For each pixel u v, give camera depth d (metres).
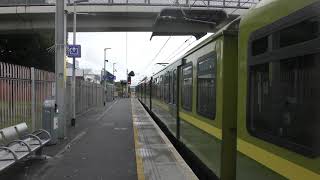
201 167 9.38
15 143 9.98
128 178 8.73
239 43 5.67
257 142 4.92
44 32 39.19
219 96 7.17
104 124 21.70
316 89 3.56
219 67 7.20
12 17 36.91
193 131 10.22
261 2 4.95
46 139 11.26
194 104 10.07
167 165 9.67
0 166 7.64
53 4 35.91
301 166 3.78
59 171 9.41
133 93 116.06
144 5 34.62
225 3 30.14
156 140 14.32
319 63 3.51
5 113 11.52
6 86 11.64
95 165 10.14
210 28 32.31
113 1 34.62
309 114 3.68
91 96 38.72
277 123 4.34
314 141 3.56
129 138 15.52
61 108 14.79
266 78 4.66
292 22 4.00
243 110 5.45
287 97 4.12
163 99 19.67
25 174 9.06
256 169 4.95
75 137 15.76
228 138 6.95
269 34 4.57
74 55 19.66
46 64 44.91
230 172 6.94
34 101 14.08
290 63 4.06
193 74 10.30
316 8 3.55
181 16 28.62
